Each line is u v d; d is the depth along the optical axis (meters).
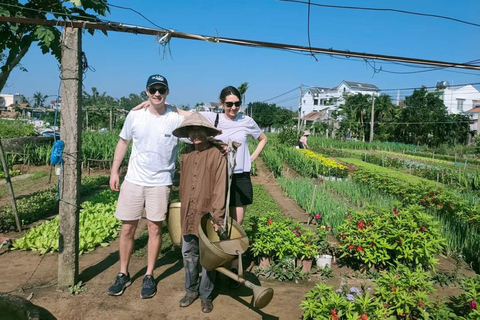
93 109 31.08
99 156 15.20
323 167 15.52
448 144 38.50
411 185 9.94
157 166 4.23
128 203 4.25
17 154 14.61
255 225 5.35
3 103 78.25
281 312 4.03
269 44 4.83
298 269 5.00
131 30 4.32
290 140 32.34
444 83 55.16
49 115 35.38
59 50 5.62
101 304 4.08
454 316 3.53
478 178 14.70
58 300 4.14
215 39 4.61
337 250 5.67
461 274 5.32
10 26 5.45
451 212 7.70
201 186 3.90
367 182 12.66
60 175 4.28
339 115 48.66
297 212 9.11
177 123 4.30
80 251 5.61
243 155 4.61
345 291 3.85
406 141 44.00
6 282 4.56
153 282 4.36
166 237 6.48
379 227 5.27
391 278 3.78
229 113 4.60
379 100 44.00
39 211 7.79
